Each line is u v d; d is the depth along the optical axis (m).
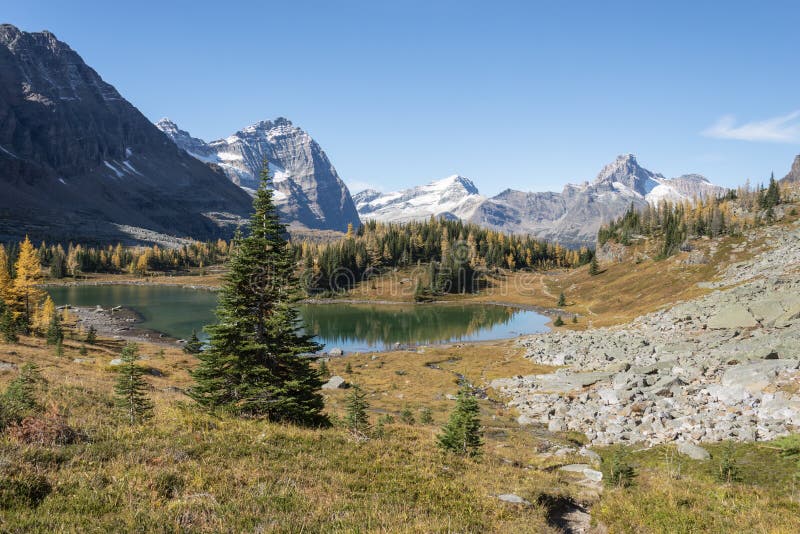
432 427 35.38
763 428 27.55
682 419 32.62
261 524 9.34
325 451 16.09
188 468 12.16
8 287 74.81
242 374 22.02
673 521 12.58
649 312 106.44
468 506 12.79
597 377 52.56
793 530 11.79
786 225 147.62
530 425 40.53
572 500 15.79
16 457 10.80
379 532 9.63
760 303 70.62
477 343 104.06
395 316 150.25
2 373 29.64
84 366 43.53
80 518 8.70
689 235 166.75
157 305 149.50
